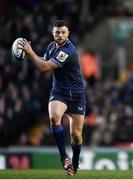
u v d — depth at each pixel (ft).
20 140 153.58
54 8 203.21
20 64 176.45
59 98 78.43
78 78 78.84
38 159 125.70
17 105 159.22
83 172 83.56
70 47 77.61
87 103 165.99
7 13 197.98
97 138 152.05
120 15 215.51
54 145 151.64
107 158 126.31
